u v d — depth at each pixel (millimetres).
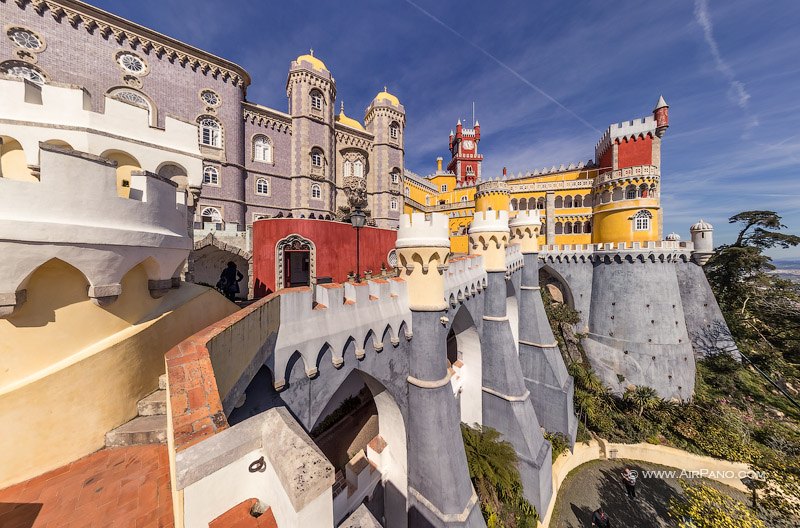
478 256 17625
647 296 31734
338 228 21375
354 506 10617
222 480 3467
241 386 5371
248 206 30000
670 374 30281
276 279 19594
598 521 18984
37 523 4105
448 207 53094
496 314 18234
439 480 10859
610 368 32844
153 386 6902
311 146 33156
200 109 26594
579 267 37250
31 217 4758
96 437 5621
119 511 4328
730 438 25094
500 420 17938
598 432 27328
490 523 14250
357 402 14156
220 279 19922
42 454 5000
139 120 12234
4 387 4770
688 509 16031
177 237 7699
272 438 3740
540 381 24062
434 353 11609
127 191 12016
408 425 11773
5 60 19562
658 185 36000
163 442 5898
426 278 11500
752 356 34281
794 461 18594
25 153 10070
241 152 29219
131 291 6570
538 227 25031
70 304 5461
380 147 40156
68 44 21312
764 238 39438
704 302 32688
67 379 5246
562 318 36312
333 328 8438
